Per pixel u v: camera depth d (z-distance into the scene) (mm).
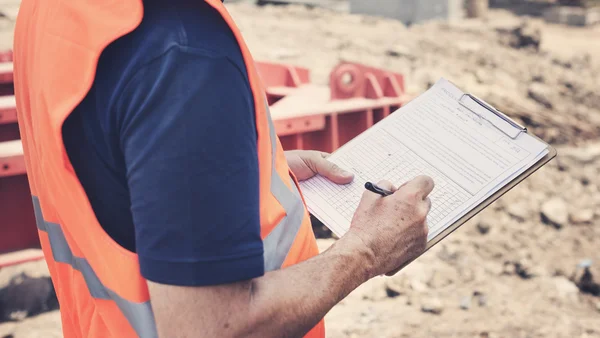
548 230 4438
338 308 3314
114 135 920
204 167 876
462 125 1488
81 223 992
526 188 5004
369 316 3252
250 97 952
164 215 876
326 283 1072
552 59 9914
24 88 1125
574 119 6988
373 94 3900
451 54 8844
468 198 1341
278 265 1145
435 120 1521
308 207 1438
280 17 9938
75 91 929
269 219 1101
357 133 3842
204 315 916
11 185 2990
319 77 6926
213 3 907
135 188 892
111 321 1074
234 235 901
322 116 3607
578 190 5121
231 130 897
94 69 902
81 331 1188
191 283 887
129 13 909
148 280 916
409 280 3584
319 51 7902
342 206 1418
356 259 1135
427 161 1440
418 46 8969
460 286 3611
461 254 3941
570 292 3633
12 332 3018
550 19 15742
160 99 872
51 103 961
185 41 882
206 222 883
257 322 973
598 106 7824
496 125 1455
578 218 4609
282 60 7277
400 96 3973
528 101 7426
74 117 948
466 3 13609
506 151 1402
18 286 3275
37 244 3113
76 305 1195
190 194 874
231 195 897
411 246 1226
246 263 912
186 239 880
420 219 1224
